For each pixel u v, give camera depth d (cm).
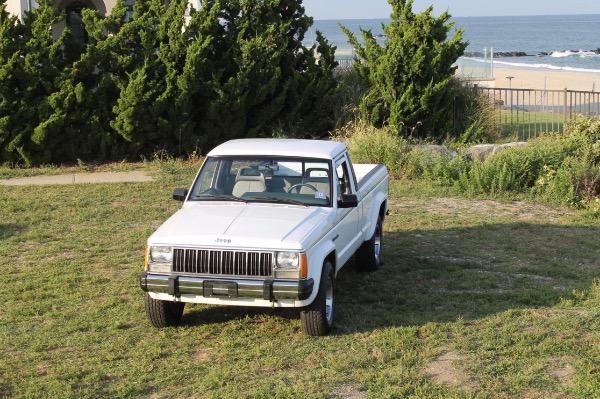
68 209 1316
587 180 1448
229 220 757
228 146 877
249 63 1775
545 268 1008
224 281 703
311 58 1927
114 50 1711
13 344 732
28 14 1727
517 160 1556
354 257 1021
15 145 1638
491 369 665
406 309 836
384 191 1052
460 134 1922
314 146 870
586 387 621
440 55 1881
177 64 1725
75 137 1692
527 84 4631
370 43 1956
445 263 1020
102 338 749
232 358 697
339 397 615
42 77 1677
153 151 1753
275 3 1884
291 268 702
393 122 1855
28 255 1053
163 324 771
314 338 746
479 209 1370
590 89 4119
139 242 1119
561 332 749
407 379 644
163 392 630
